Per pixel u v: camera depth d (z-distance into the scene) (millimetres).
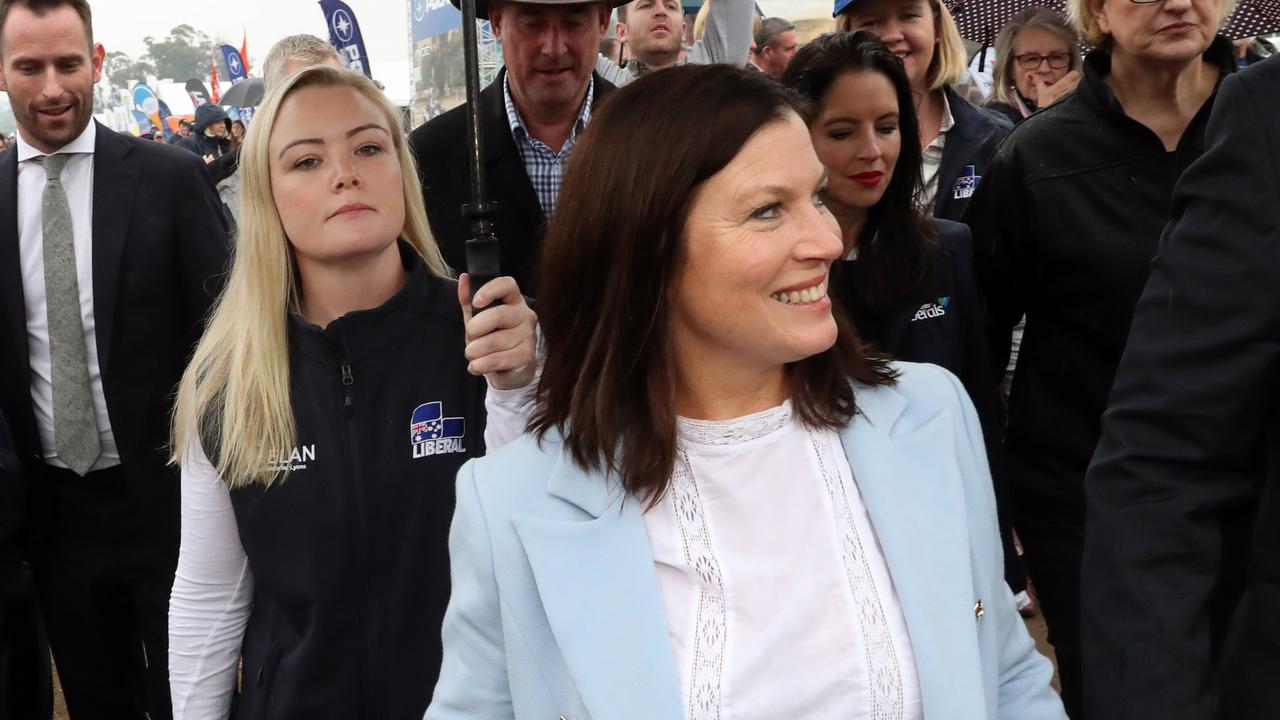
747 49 4809
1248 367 1416
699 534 1386
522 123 3176
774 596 1355
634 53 4930
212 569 2129
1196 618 1412
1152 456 1475
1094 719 1473
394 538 2078
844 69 2418
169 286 3395
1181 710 1379
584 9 3008
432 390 2131
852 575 1369
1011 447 2873
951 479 1407
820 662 1334
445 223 3123
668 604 1375
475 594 1439
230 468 2053
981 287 2900
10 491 3152
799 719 1326
